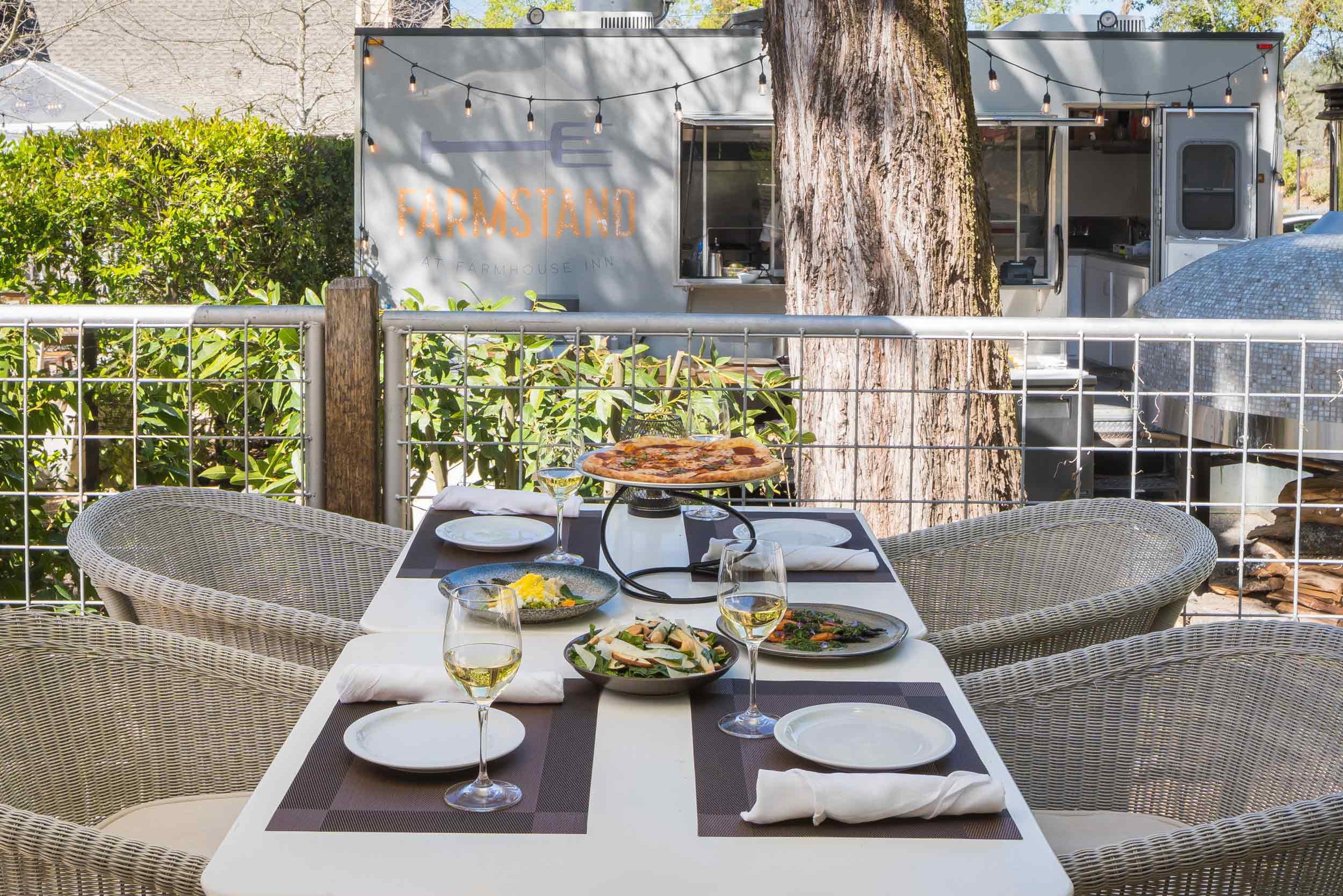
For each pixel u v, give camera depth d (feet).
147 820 6.72
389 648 6.59
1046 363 22.97
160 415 15.01
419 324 11.50
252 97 61.77
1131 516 9.27
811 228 15.12
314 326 11.39
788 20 15.12
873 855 4.52
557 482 8.02
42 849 4.84
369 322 11.25
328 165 40.14
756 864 4.44
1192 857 4.95
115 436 11.71
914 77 14.55
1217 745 6.89
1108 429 22.71
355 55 28.96
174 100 62.54
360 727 5.44
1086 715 7.00
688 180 29.37
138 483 14.42
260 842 4.54
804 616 6.97
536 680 5.81
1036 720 6.99
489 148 29.17
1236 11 68.23
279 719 7.00
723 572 5.56
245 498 9.69
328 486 11.44
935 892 4.28
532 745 5.38
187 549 9.46
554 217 29.35
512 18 72.64
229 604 7.72
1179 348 17.03
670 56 29.09
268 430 15.33
